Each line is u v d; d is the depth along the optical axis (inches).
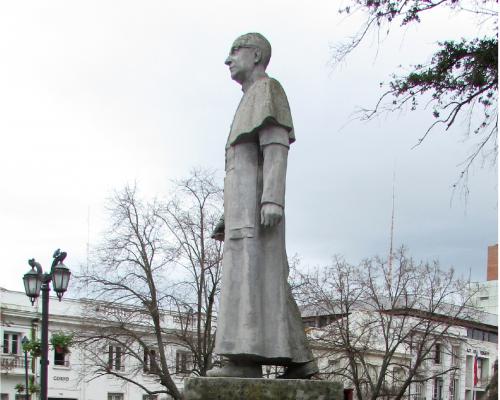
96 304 1179.3
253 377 230.1
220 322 230.4
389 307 1480.1
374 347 1473.9
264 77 251.8
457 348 1525.6
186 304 1160.2
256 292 229.9
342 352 1268.5
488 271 2091.5
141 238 1169.4
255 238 233.8
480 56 414.3
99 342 1189.7
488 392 410.9
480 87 416.8
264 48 253.8
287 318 233.5
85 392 1809.8
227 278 233.5
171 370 1334.9
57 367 1784.0
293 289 1230.9
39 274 759.7
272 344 228.7
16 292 1759.4
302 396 220.8
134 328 1290.6
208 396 216.4
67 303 1780.3
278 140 235.8
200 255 1163.3
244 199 237.5
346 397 1204.5
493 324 2047.2
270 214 229.6
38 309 1769.2
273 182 231.8
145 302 1146.0
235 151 243.9
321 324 1386.6
